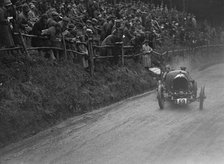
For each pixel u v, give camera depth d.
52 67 12.30
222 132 9.12
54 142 8.80
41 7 15.85
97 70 14.85
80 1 19.38
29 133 9.56
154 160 7.41
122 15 20.81
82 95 12.52
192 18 35.00
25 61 11.41
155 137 8.95
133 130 9.64
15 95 10.16
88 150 8.13
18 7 13.44
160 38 25.22
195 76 21.52
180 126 9.90
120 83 15.17
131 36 18.33
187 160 7.34
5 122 9.19
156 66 20.86
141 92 16.27
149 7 31.17
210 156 7.49
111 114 11.67
